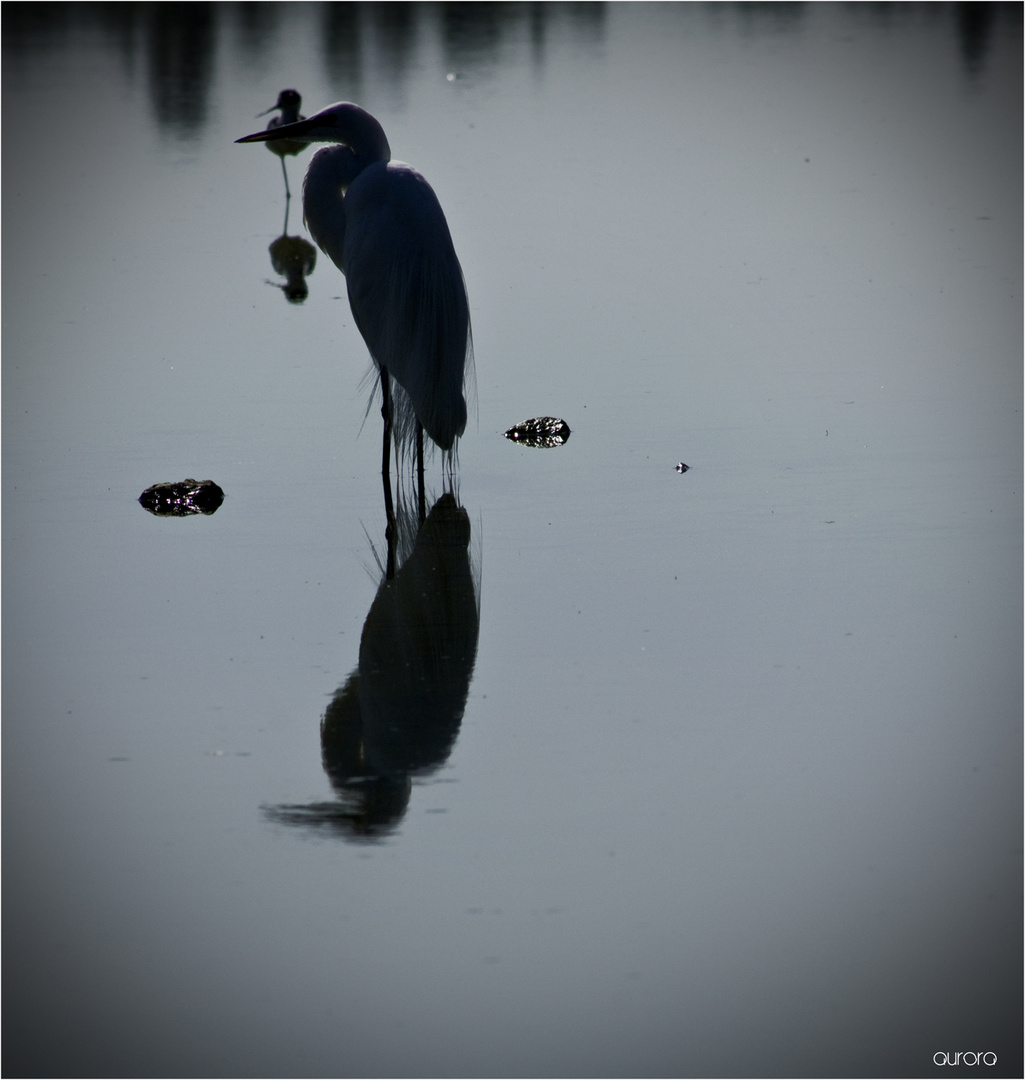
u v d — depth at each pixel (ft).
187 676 28.63
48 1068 18.25
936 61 127.95
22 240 73.31
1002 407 45.80
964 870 21.81
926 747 25.30
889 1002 19.33
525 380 49.47
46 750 25.70
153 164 92.48
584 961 19.99
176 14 173.58
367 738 25.93
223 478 41.14
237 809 23.70
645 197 80.07
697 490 39.11
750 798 23.76
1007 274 62.95
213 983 19.62
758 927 20.58
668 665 28.63
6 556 35.37
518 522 37.11
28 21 168.96
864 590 32.17
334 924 20.74
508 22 165.58
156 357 53.31
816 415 45.37
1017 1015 18.93
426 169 87.20
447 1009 19.10
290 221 77.00
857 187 81.71
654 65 131.34
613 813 23.35
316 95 113.50
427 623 31.04
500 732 26.05
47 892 21.52
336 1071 18.13
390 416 40.37
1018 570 33.17
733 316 57.31
